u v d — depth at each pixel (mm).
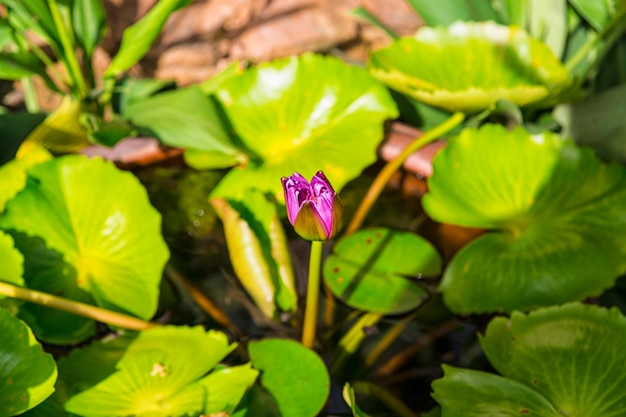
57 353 1254
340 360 1254
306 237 1164
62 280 1274
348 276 1308
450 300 1284
